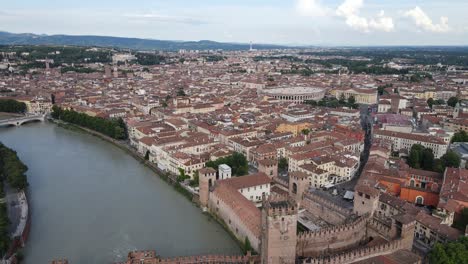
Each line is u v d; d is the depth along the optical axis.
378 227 178.62
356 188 197.88
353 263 149.75
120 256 183.25
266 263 150.88
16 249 186.38
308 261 148.38
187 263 163.12
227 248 192.00
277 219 146.38
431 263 159.62
